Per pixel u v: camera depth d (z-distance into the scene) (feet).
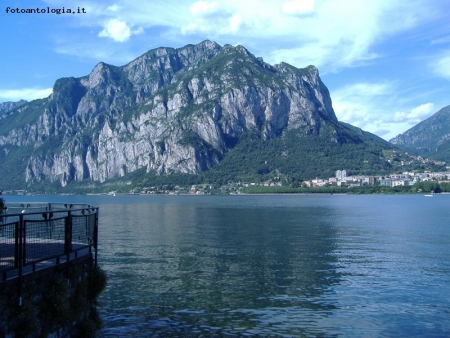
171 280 146.61
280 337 95.35
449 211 527.40
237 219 410.52
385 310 114.32
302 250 213.46
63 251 69.51
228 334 96.63
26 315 56.24
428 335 97.09
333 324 103.65
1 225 53.98
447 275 154.71
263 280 147.02
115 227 336.49
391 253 204.33
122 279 147.95
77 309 67.36
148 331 97.81
